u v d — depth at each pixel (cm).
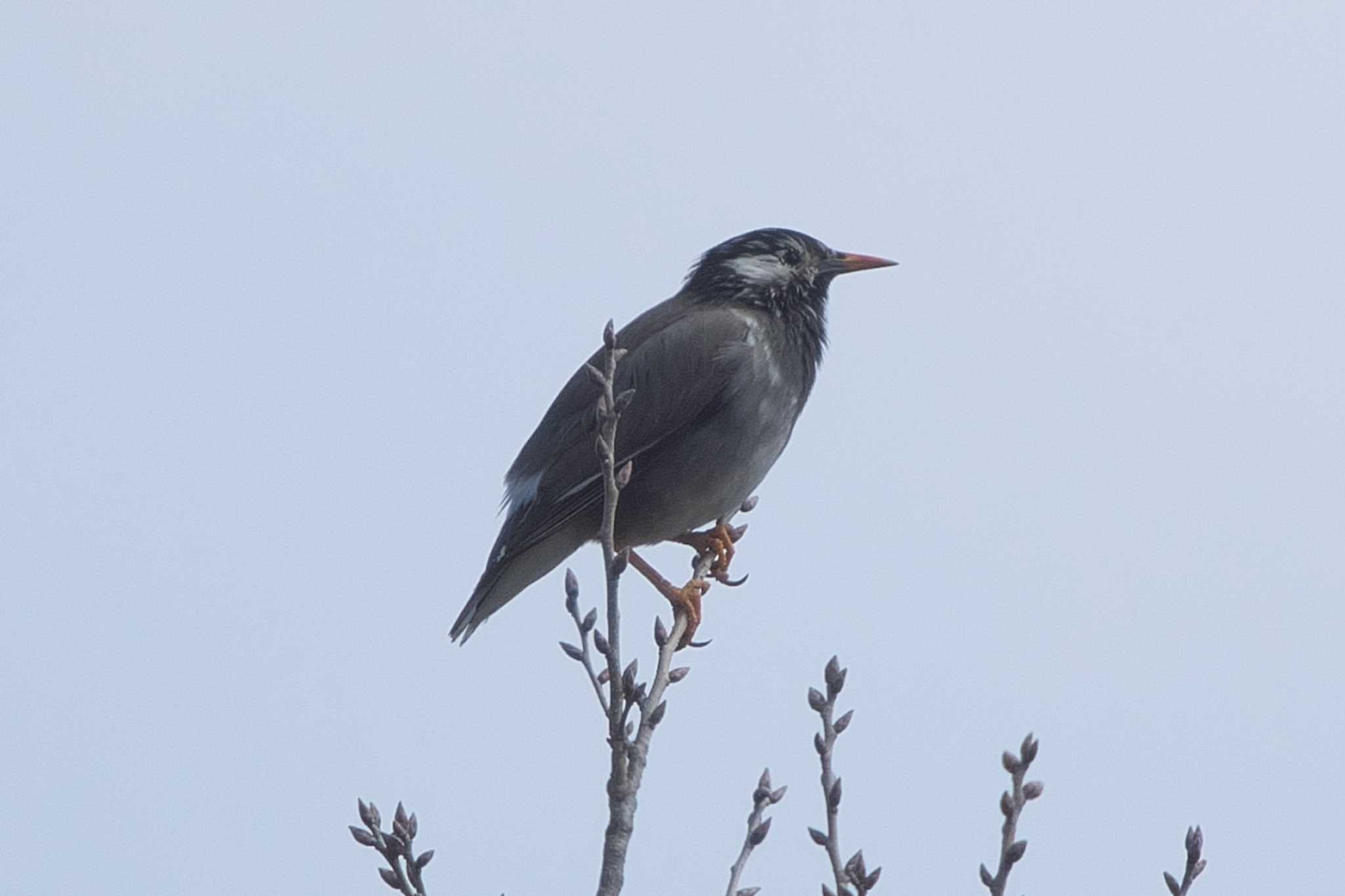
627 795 743
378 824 744
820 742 739
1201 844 716
